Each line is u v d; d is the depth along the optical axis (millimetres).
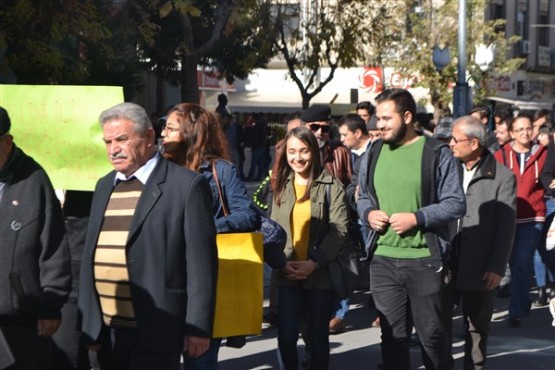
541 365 9383
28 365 5691
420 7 36906
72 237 6699
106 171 6336
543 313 12055
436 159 7125
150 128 5625
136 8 19750
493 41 37875
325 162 10625
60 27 15438
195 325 5426
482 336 8367
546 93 55219
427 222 7004
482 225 8242
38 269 5590
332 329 9984
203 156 6746
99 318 5609
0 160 5547
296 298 7613
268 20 26578
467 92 23672
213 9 31438
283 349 7625
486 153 8398
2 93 6355
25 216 5535
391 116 7152
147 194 5531
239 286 6703
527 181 11289
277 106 45906
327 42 26875
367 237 7340
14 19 14719
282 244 7172
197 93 21500
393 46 34094
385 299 7254
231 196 6742
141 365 5516
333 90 47156
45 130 6359
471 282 8211
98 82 21219
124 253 5504
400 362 7312
